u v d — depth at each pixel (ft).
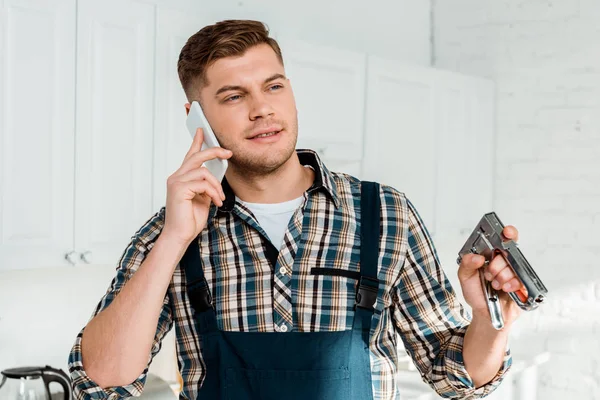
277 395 4.43
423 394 9.71
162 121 7.90
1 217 6.68
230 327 4.54
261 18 10.28
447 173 11.71
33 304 8.59
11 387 7.64
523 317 12.60
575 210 12.10
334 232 4.63
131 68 7.62
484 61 12.89
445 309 4.66
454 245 13.33
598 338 11.93
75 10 7.15
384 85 10.48
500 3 12.71
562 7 12.15
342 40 11.55
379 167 10.44
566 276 12.20
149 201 7.82
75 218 7.24
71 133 7.17
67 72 7.11
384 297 4.59
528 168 12.50
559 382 12.26
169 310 4.78
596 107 11.90
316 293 4.52
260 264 4.59
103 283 9.28
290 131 4.52
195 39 4.67
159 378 8.86
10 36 6.68
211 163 4.42
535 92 12.42
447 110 11.67
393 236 4.67
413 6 12.99
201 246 4.70
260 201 4.75
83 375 4.36
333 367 4.44
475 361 4.38
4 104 6.66
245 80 4.43
